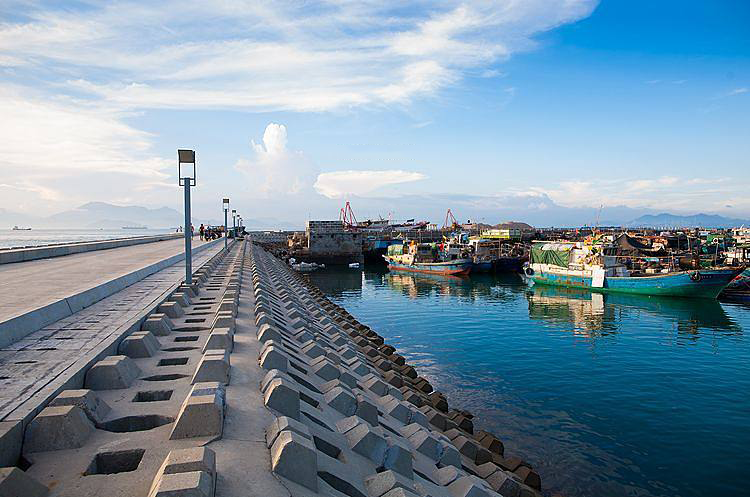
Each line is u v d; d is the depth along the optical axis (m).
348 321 28.22
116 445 4.87
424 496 5.87
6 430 4.43
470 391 23.06
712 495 14.27
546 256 66.00
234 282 18.58
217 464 4.48
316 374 9.96
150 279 18.47
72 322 9.64
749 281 52.06
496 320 41.41
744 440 17.67
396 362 20.25
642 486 14.67
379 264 111.25
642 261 65.75
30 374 6.17
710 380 24.59
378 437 6.54
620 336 34.81
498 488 9.62
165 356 8.46
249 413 5.85
